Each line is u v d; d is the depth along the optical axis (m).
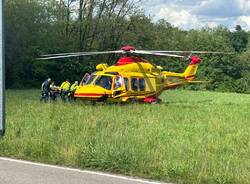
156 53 27.83
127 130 14.10
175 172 8.16
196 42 76.81
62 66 56.00
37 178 7.94
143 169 8.55
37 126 14.19
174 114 21.00
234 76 75.38
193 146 11.20
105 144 10.31
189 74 32.81
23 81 55.16
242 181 7.72
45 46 55.09
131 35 58.34
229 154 10.61
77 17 57.72
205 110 24.08
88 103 26.53
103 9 57.38
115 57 58.69
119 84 27.09
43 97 29.52
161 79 30.20
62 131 13.23
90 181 7.82
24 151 10.17
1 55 10.90
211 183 7.78
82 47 57.88
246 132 14.90
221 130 15.45
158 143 11.55
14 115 18.17
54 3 56.47
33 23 53.94
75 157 9.35
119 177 8.18
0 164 9.18
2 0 10.89
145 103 28.50
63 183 7.61
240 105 29.45
